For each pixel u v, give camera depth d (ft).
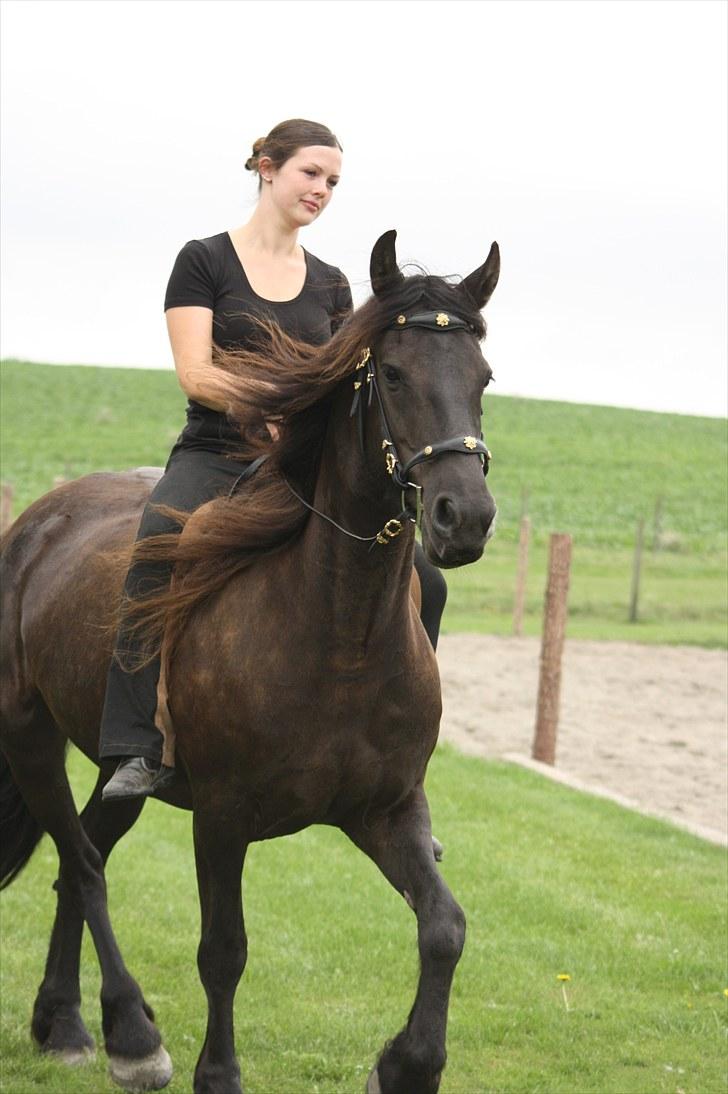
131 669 20.17
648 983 28.81
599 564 124.57
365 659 18.69
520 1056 25.05
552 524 152.46
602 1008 27.22
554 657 50.55
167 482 21.30
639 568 99.14
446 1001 17.76
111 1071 22.94
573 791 46.26
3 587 25.54
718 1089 23.70
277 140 21.38
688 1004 27.55
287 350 19.49
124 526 23.57
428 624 22.56
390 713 19.06
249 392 18.92
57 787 24.61
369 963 29.71
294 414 18.93
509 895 34.35
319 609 18.65
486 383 17.29
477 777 47.32
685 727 58.75
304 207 21.39
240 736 19.12
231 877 19.76
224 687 19.26
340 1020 26.23
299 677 18.79
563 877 36.09
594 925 32.19
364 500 18.10
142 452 202.59
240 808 19.54
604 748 54.13
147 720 20.13
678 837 40.47
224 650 19.39
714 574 121.39
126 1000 23.08
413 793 19.70
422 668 19.44
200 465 21.45
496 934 31.50
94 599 22.48
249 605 19.44
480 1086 23.65
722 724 59.67
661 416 260.42
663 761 52.06
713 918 32.99
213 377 20.21
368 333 17.35
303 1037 25.46
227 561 19.84
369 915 32.94
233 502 19.92
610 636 88.53
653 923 32.37
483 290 17.90
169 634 20.13
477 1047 25.36
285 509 19.49
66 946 25.02
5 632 25.16
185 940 30.68
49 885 35.63
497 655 77.87
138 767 20.06
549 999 27.68
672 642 86.69
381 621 18.61
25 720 24.64
